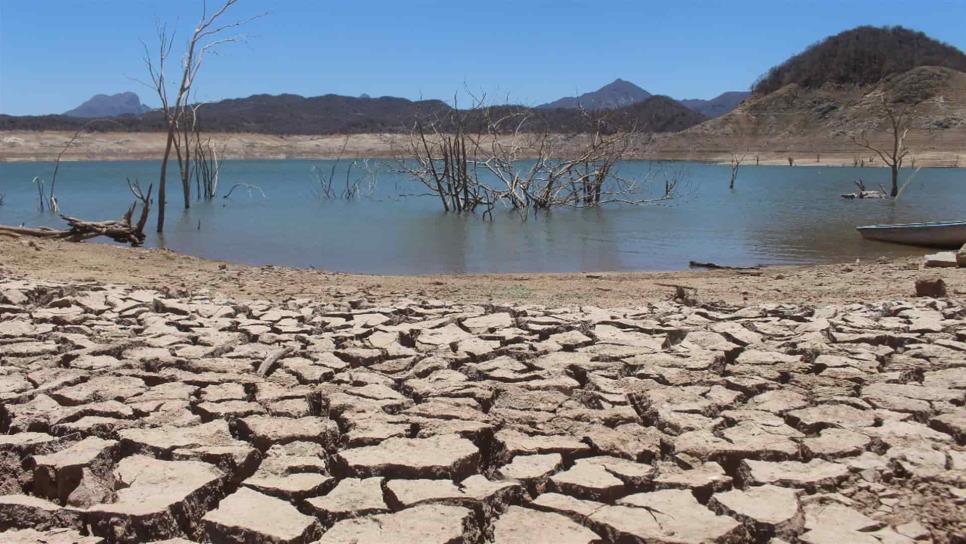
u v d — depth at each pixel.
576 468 4.30
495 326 7.89
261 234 23.06
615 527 3.63
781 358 6.49
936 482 4.10
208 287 11.62
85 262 13.84
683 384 5.83
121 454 4.62
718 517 3.73
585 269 16.97
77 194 39.38
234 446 4.58
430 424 4.96
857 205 33.62
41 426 4.96
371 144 116.62
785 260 18.00
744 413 5.13
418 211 30.45
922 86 106.19
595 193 35.50
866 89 113.44
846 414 5.09
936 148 91.12
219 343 7.07
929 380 5.85
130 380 5.82
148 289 10.30
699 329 7.57
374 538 3.55
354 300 9.71
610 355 6.57
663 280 13.73
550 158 35.38
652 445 4.65
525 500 4.09
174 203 34.16
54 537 3.57
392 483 4.12
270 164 88.94
